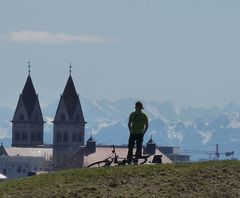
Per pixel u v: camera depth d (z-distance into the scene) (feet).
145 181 411.75
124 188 403.95
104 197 393.29
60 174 429.38
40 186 411.75
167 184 406.62
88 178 417.69
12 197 398.62
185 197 393.91
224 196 395.14
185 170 424.05
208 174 416.87
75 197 395.34
